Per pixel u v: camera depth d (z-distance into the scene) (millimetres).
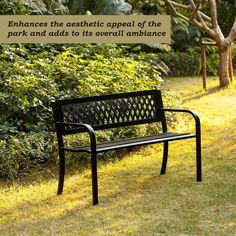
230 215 5297
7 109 7887
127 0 15906
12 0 10141
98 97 6371
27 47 9906
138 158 7516
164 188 6184
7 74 8289
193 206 5570
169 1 12359
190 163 7133
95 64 9320
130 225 5148
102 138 7617
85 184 6504
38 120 7941
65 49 9969
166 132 6754
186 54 15758
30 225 5309
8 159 6906
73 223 5289
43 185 6574
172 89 13125
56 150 7316
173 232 4949
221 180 6340
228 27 18562
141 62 10359
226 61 12914
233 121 9359
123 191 6168
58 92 8328
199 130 6395
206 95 12133
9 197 6191
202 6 16969
